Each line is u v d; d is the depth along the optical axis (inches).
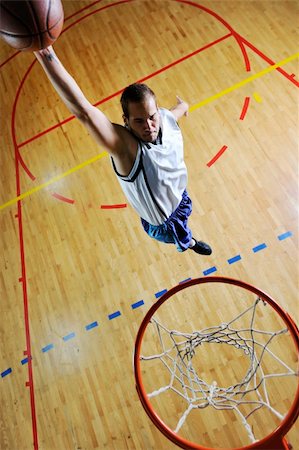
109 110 199.6
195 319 147.6
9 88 226.1
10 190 194.5
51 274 170.2
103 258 167.3
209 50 202.8
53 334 159.2
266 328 140.6
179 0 224.4
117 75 209.8
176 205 83.6
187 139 181.6
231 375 136.6
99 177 184.7
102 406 142.4
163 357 143.9
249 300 146.5
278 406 129.4
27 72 228.4
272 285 146.6
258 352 138.1
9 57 238.7
